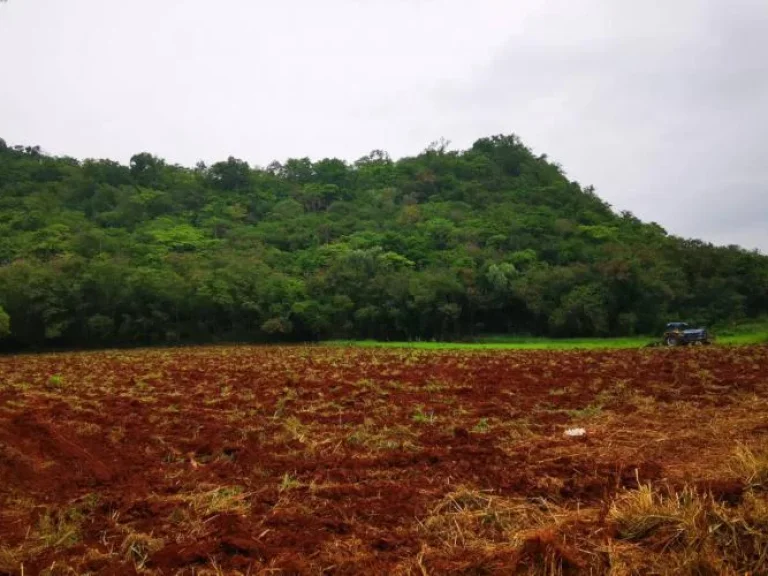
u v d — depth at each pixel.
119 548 5.59
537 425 11.13
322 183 100.75
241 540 5.45
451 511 6.38
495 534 5.70
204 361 29.75
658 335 51.56
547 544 4.72
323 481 7.71
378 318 55.38
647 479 6.91
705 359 23.67
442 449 9.05
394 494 6.93
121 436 10.64
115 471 8.31
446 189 95.81
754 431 9.30
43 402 14.98
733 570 4.42
